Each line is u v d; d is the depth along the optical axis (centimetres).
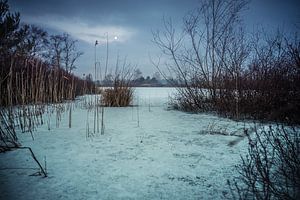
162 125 438
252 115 503
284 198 153
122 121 482
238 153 269
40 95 523
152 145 303
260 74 520
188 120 494
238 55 581
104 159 250
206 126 425
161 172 217
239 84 540
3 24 745
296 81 454
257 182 193
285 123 427
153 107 760
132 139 333
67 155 262
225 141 320
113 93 790
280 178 195
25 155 261
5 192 178
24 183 193
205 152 273
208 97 656
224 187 187
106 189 184
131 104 838
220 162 241
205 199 169
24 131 377
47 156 259
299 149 204
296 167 177
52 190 182
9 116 343
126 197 172
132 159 250
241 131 373
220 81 606
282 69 487
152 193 178
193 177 206
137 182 196
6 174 210
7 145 296
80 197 171
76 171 218
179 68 680
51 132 374
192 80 672
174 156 260
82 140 326
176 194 176
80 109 687
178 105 771
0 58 507
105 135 356
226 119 504
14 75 500
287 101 454
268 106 485
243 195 168
